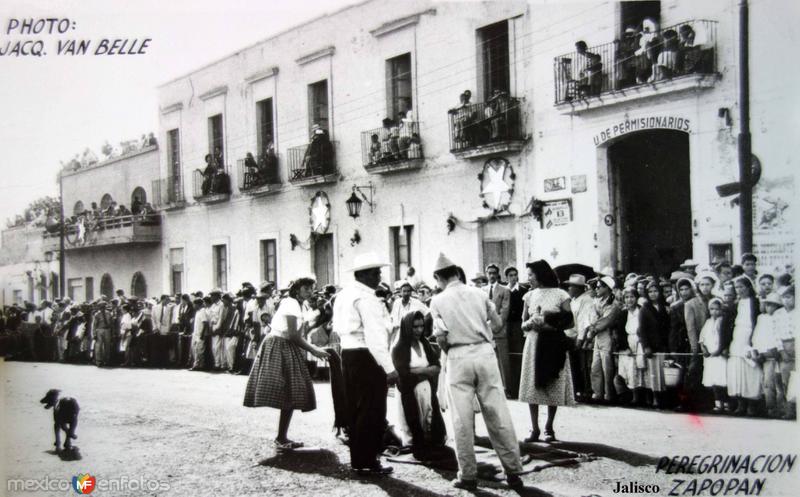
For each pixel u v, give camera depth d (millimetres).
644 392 10461
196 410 11336
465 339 6691
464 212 16125
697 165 11969
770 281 9375
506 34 15383
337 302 7539
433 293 13383
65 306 23625
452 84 16406
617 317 10555
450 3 16359
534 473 6949
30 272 34906
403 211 17766
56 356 22969
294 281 8359
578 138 13734
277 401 8109
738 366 9430
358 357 7254
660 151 13164
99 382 15906
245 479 7191
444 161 16609
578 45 13562
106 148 30578
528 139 14602
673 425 8906
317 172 19938
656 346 10211
